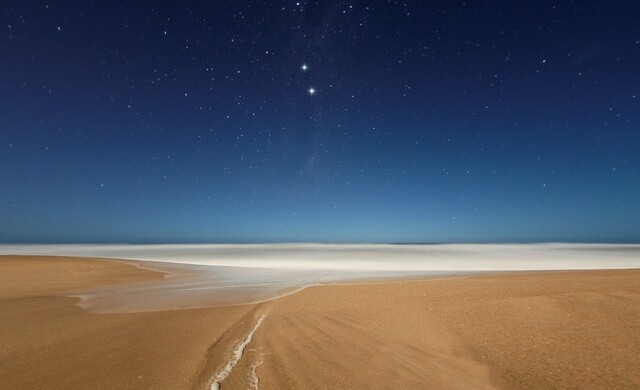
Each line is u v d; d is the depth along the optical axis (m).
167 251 55.16
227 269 22.11
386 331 5.84
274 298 9.54
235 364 4.50
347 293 9.20
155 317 7.21
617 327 5.48
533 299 7.29
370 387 3.91
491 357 4.67
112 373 4.18
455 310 6.86
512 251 54.00
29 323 6.71
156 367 4.39
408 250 57.88
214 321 6.78
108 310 8.06
